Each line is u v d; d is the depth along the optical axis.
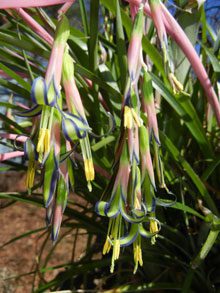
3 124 0.18
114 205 0.10
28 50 0.12
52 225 0.09
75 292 0.16
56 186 0.09
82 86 0.15
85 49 0.17
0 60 0.16
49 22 0.14
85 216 0.17
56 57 0.09
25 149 0.09
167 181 0.16
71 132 0.08
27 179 0.09
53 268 0.20
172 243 0.15
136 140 0.09
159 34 0.10
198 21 0.15
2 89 0.22
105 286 0.23
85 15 0.17
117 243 0.10
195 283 0.16
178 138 0.17
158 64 0.14
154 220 0.10
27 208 0.61
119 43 0.13
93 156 0.14
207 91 0.14
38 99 0.08
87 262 0.18
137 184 0.09
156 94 0.17
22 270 0.41
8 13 0.16
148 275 0.17
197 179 0.14
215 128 0.19
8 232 0.53
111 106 0.15
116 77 0.19
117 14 0.13
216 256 0.16
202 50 0.19
